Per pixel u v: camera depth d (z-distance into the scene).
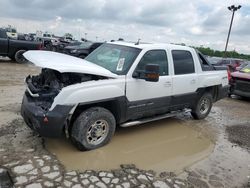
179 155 4.68
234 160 4.68
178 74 5.75
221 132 6.05
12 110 6.05
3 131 4.86
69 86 4.09
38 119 3.97
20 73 11.72
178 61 5.77
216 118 7.15
